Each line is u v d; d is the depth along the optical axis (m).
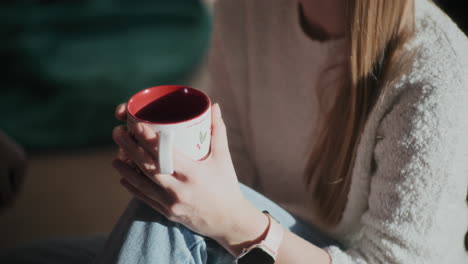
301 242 0.72
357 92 0.74
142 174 0.66
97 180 1.88
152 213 0.69
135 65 1.93
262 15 0.90
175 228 0.67
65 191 1.83
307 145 0.91
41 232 1.67
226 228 0.67
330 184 0.84
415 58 0.68
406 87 0.67
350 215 0.82
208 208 0.64
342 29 0.79
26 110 1.86
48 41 1.88
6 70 1.83
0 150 1.04
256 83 0.96
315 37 0.84
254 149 1.03
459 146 0.64
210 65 1.07
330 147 0.81
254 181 1.07
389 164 0.69
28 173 1.88
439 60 0.66
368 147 0.74
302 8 0.85
